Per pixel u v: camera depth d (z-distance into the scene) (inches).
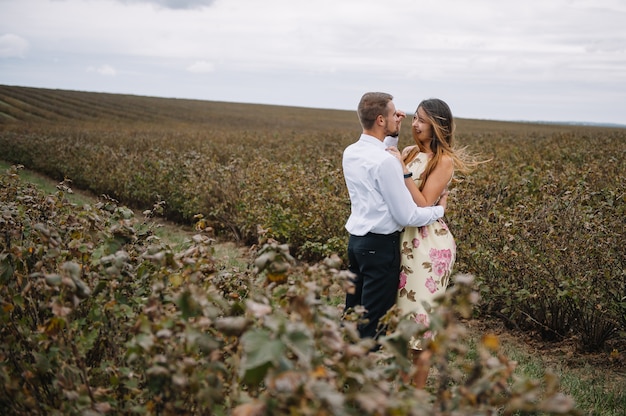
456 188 252.2
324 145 928.3
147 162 554.3
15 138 1065.5
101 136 1261.1
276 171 403.5
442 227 147.0
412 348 135.7
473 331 226.4
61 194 166.2
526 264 205.5
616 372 190.4
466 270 229.1
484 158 669.9
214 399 80.8
